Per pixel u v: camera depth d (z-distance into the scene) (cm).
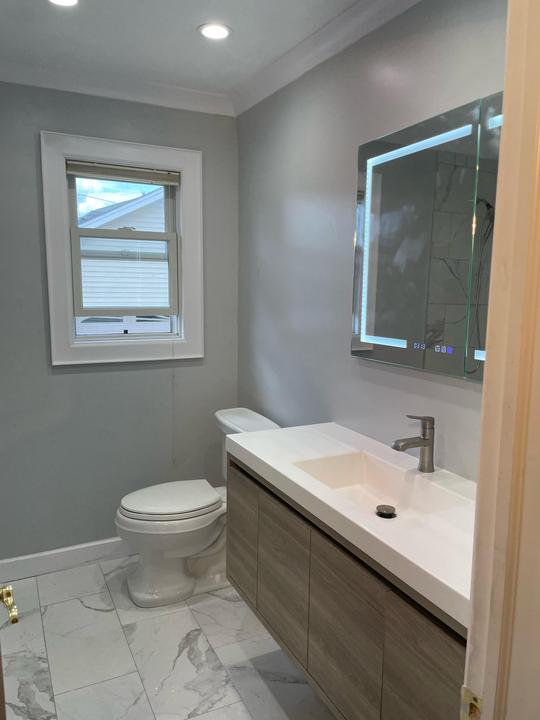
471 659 62
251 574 190
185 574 249
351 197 201
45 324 258
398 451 170
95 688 191
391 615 120
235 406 307
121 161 264
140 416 285
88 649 212
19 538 264
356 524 130
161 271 289
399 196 174
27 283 252
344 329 210
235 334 304
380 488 175
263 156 263
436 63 159
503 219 54
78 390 269
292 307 246
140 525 227
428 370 165
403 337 175
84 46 219
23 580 263
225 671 201
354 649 134
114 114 260
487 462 58
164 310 291
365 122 191
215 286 296
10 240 246
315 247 225
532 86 49
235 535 202
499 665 56
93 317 276
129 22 198
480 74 145
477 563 60
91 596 249
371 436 198
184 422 296
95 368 271
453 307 154
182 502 236
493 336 56
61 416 266
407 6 169
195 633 223
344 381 212
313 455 180
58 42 215
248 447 189
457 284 152
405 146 170
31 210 248
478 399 151
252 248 281
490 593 57
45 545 270
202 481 262
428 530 127
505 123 53
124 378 279
